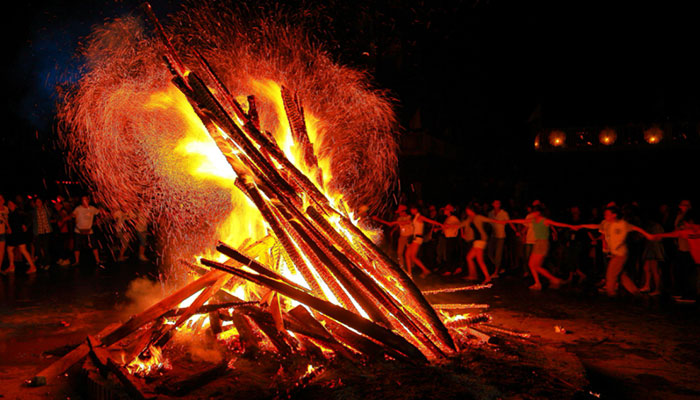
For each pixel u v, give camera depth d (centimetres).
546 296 927
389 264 488
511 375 405
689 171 2058
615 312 795
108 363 424
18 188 1938
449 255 1207
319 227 507
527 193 2205
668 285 1039
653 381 490
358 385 380
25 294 940
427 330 486
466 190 2427
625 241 900
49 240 1291
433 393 361
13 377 486
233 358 449
